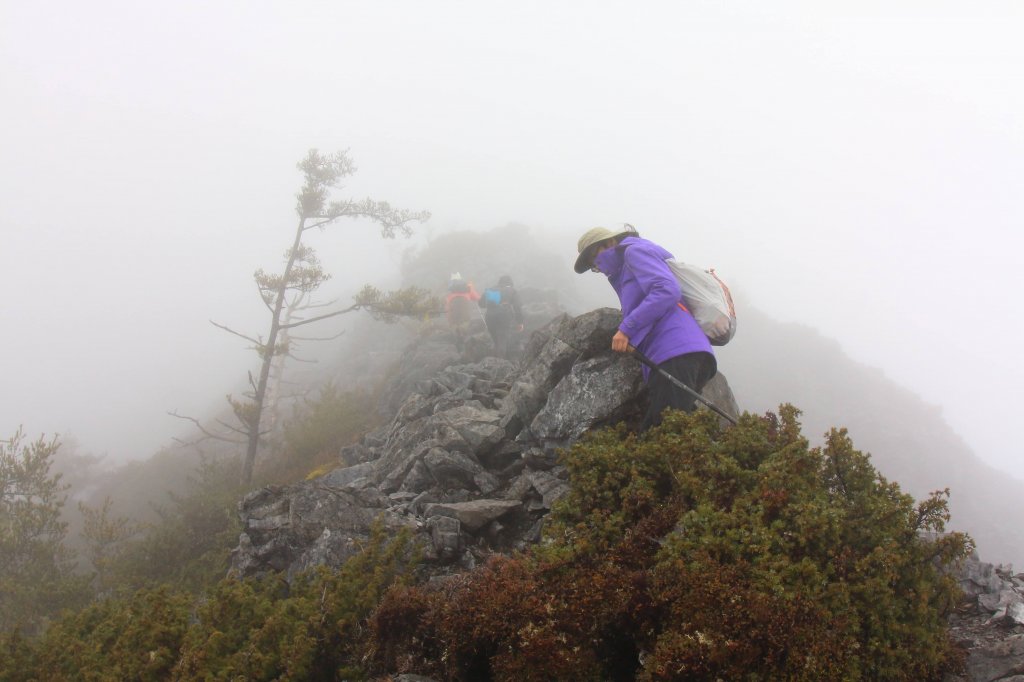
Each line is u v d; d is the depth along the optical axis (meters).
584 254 5.71
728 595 2.85
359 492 6.01
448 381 10.09
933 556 3.22
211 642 3.30
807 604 2.82
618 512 3.85
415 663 3.33
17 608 8.94
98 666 3.32
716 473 3.78
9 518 10.84
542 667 2.89
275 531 5.41
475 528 5.35
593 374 6.03
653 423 5.08
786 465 3.57
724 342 5.33
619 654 3.10
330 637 3.58
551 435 6.07
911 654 2.93
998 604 3.59
